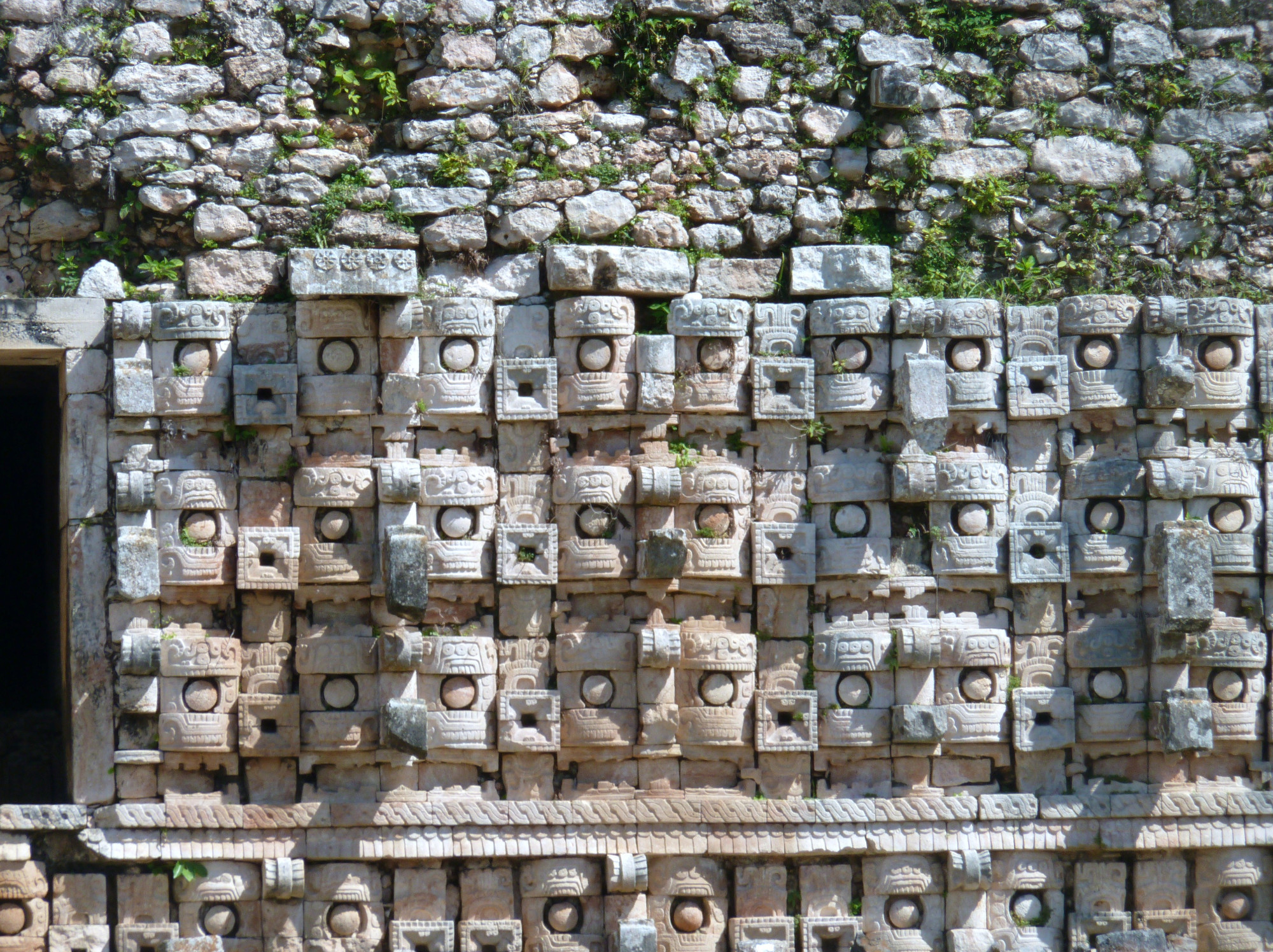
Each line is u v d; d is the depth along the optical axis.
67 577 16.64
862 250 17.36
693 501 16.83
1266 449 17.56
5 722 19.81
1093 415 17.42
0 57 16.78
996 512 17.25
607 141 17.41
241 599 16.58
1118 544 17.17
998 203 17.83
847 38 17.80
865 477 17.05
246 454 16.66
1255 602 17.48
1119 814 16.94
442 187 17.11
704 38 17.67
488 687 16.67
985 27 18.08
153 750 16.30
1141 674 17.23
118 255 16.98
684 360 17.08
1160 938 16.72
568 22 17.45
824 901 16.86
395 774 16.56
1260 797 17.11
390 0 17.17
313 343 16.72
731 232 17.48
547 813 16.53
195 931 16.27
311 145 17.09
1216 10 18.33
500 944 16.48
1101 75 18.25
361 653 16.47
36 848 16.17
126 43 16.86
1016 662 17.19
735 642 16.75
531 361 16.83
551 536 16.70
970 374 17.19
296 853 16.31
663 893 16.75
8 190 16.98
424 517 16.67
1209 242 18.11
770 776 16.86
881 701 16.91
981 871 16.73
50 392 20.33
